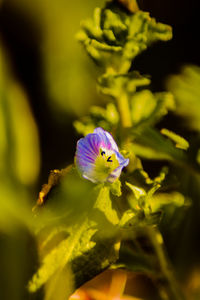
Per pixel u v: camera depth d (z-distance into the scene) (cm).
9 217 18
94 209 19
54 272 18
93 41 19
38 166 19
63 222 19
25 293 18
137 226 19
